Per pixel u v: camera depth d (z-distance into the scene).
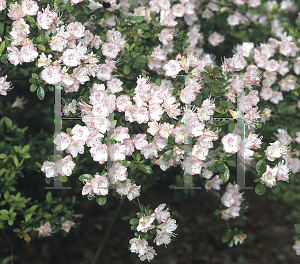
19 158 1.46
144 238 1.28
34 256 1.64
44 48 1.27
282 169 1.30
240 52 1.48
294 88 1.48
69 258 1.67
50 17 1.28
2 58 1.30
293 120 1.58
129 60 1.36
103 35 1.41
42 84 1.28
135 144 1.27
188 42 1.48
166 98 1.27
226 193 1.38
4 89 1.30
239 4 1.56
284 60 1.48
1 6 1.30
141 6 1.45
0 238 1.63
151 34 1.40
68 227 1.50
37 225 1.46
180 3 1.49
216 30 1.62
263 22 1.68
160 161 1.29
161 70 1.40
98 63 1.33
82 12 1.42
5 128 1.53
